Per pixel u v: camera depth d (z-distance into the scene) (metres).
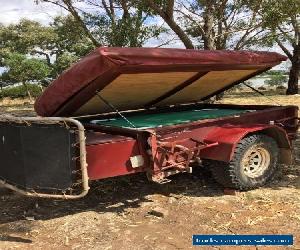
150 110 7.23
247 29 11.25
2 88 30.92
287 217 4.88
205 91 7.23
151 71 5.14
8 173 4.93
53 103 5.62
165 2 9.85
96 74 4.96
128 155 4.87
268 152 5.83
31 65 26.06
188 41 10.30
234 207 5.22
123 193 5.85
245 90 27.11
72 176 4.49
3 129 4.87
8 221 5.04
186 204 5.37
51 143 4.51
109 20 11.88
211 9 10.77
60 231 4.73
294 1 10.07
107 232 4.67
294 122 6.77
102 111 6.61
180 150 5.21
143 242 4.41
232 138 5.41
